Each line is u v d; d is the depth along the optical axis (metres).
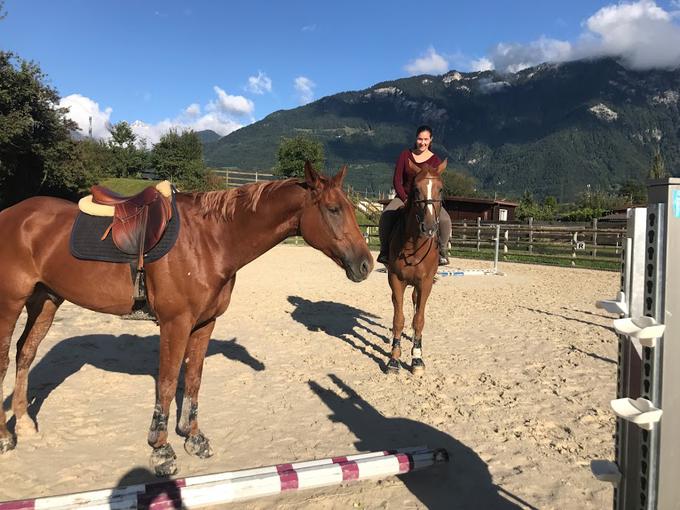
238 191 3.16
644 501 1.66
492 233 23.19
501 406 4.40
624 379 1.80
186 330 3.03
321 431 3.84
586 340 6.83
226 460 3.35
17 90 21.78
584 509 2.82
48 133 23.92
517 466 3.33
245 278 12.67
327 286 11.73
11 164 22.17
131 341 6.24
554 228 20.27
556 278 14.05
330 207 3.05
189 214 3.10
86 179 27.19
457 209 36.69
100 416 4.00
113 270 3.01
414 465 3.07
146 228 2.92
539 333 7.24
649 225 1.65
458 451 3.53
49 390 4.51
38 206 3.25
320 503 2.83
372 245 25.02
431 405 4.40
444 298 10.38
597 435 3.82
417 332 5.37
